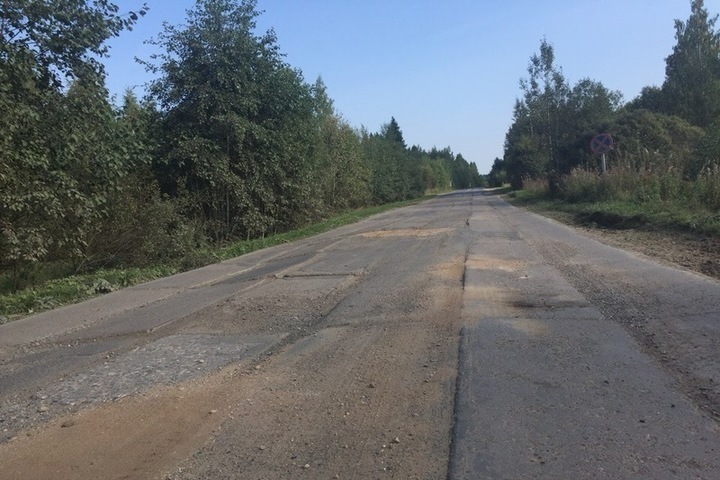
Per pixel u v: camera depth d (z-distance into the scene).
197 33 20.48
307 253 15.11
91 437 4.20
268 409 4.54
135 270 14.09
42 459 3.89
